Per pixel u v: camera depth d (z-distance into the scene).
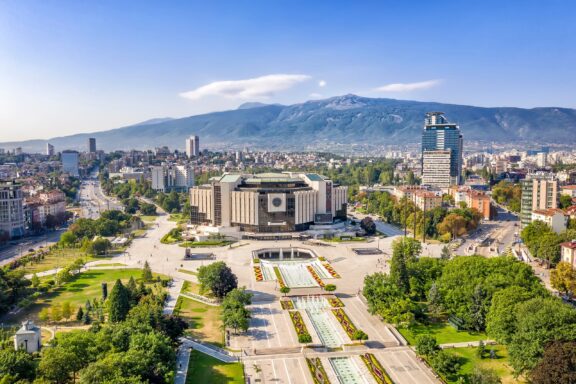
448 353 158.50
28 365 135.25
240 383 148.25
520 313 150.62
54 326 194.88
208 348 174.25
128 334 151.88
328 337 187.12
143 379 129.88
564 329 137.12
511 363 145.00
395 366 161.38
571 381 120.31
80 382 122.31
